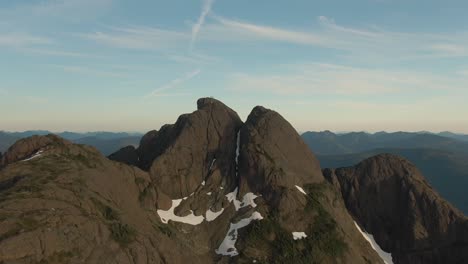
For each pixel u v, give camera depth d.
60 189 93.19
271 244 117.44
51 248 75.00
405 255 136.75
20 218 76.69
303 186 143.38
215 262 113.81
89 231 85.19
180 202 136.38
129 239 93.00
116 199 110.38
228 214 130.62
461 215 140.00
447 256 133.38
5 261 67.19
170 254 100.31
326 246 119.88
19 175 101.06
